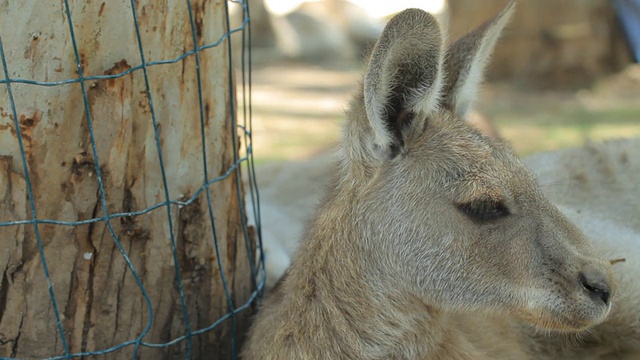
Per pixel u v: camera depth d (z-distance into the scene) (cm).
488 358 134
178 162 125
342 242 128
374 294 128
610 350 143
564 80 357
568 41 355
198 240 128
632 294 140
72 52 118
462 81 132
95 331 124
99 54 119
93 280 123
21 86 117
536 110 315
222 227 130
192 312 129
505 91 349
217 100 127
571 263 123
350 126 127
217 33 126
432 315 129
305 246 130
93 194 121
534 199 126
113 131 121
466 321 137
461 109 134
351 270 128
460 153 126
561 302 123
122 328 125
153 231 125
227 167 129
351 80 473
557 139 259
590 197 155
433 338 130
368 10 676
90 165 121
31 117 118
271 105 379
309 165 182
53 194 120
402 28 120
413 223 126
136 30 119
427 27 122
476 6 355
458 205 125
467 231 125
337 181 130
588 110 314
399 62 124
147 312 126
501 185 125
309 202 172
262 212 168
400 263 127
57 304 122
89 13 118
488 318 139
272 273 147
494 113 308
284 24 581
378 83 122
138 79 121
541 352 144
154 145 123
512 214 125
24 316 122
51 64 118
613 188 155
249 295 134
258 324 131
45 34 117
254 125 326
